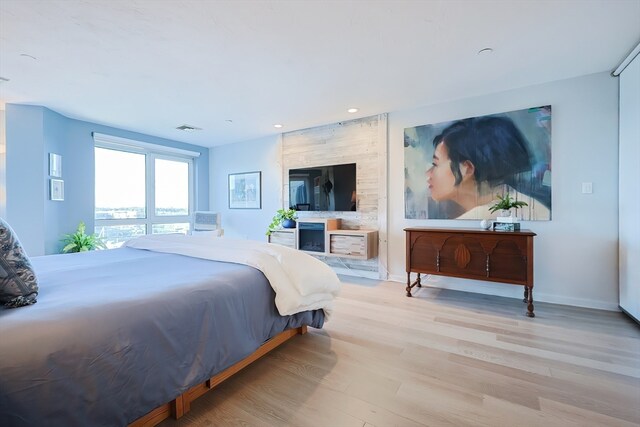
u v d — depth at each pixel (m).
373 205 3.93
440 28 1.94
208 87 2.89
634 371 1.67
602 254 2.67
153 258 2.07
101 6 1.69
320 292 2.01
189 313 1.27
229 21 1.84
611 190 2.62
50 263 1.91
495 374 1.66
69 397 0.89
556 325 2.34
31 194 3.35
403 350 1.95
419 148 3.54
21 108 3.31
